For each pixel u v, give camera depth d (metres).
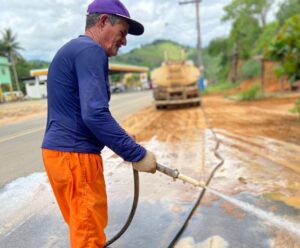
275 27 29.39
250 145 6.30
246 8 35.97
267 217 3.20
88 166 2.05
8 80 46.31
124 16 2.09
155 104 15.69
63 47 2.05
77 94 2.00
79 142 2.02
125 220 3.33
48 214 3.62
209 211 3.43
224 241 2.84
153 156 2.10
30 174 5.25
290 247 2.69
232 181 4.30
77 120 2.01
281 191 3.85
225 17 37.53
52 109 2.08
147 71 61.59
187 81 15.78
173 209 3.52
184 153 5.99
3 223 3.45
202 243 2.83
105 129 1.85
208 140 7.03
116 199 3.89
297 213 3.26
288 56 9.17
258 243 2.77
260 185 4.08
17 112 19.88
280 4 28.59
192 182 2.24
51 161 2.05
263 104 15.12
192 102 15.76
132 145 1.97
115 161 5.62
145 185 4.34
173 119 11.31
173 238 2.88
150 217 3.37
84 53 1.92
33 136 9.20
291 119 9.40
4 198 4.20
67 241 3.02
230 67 43.22
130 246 2.83
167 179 4.52
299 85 21.31
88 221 2.05
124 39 2.23
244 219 3.20
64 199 2.18
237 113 11.88
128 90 64.81
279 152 5.64
